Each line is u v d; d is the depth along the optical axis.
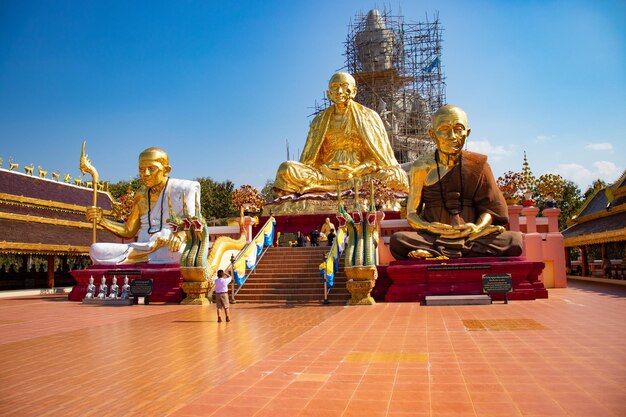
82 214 32.62
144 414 6.17
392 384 7.09
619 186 27.03
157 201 24.31
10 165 29.72
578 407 5.94
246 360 8.93
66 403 6.70
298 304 18.61
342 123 31.78
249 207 27.77
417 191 20.67
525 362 8.16
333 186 30.56
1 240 25.39
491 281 16.97
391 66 53.28
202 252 20.27
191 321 14.60
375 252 20.53
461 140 19.70
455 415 5.78
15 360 9.46
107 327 13.73
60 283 33.81
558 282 23.31
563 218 51.53
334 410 6.08
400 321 13.18
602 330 11.06
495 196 20.20
